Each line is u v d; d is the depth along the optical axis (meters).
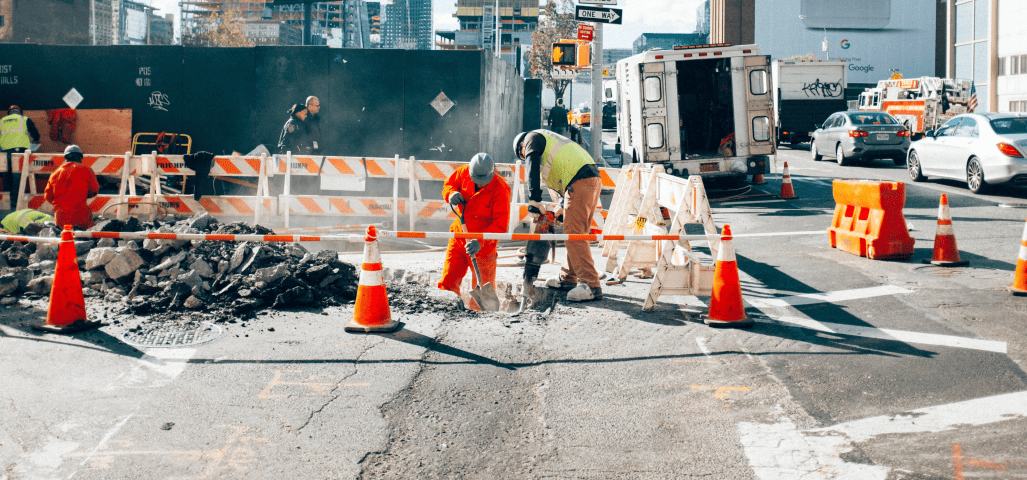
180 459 3.68
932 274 7.86
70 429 4.02
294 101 14.23
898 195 8.77
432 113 14.21
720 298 6.09
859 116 23.03
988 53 49.31
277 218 12.58
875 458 3.67
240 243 7.69
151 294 6.81
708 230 6.79
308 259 7.40
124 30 196.50
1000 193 15.05
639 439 3.96
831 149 23.92
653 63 14.82
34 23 84.38
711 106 17.05
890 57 70.88
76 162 9.38
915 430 3.99
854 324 6.03
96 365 5.06
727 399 4.49
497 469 3.63
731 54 14.82
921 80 33.53
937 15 70.88
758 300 6.92
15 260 7.79
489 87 15.09
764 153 14.95
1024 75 45.41
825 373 4.89
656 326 6.09
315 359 5.24
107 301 6.74
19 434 3.95
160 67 14.34
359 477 3.53
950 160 15.98
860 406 4.34
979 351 5.27
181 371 4.96
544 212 7.22
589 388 4.71
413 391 4.66
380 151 14.27
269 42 192.25
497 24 62.12
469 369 5.06
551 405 4.44
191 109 14.38
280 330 5.96
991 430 3.96
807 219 12.38
